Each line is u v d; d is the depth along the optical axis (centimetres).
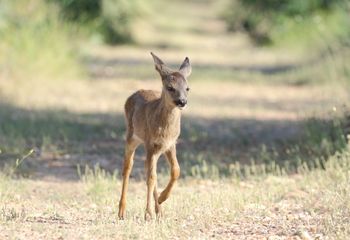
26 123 1742
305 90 2538
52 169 1445
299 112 2066
